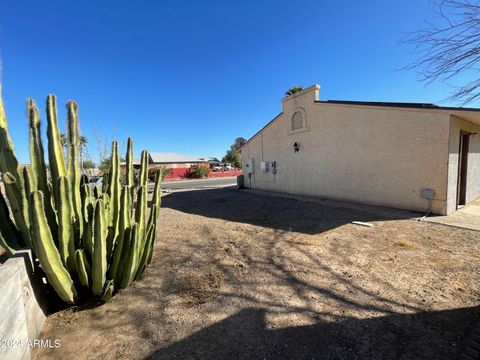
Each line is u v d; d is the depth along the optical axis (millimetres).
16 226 3145
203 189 17578
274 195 11797
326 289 3250
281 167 12523
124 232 3207
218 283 3547
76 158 3170
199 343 2404
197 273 3889
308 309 2844
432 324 2494
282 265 4031
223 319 2742
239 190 14938
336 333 2436
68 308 3045
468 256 4008
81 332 2619
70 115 3131
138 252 3406
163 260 4449
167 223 7219
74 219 3129
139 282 3660
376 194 8188
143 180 3961
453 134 6781
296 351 2238
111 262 3314
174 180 32438
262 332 2506
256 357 2197
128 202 3428
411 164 7262
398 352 2170
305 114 10734
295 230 5883
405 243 4680
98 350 2361
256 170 14672
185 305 3047
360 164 8625
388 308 2783
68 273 2805
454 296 2949
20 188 2855
